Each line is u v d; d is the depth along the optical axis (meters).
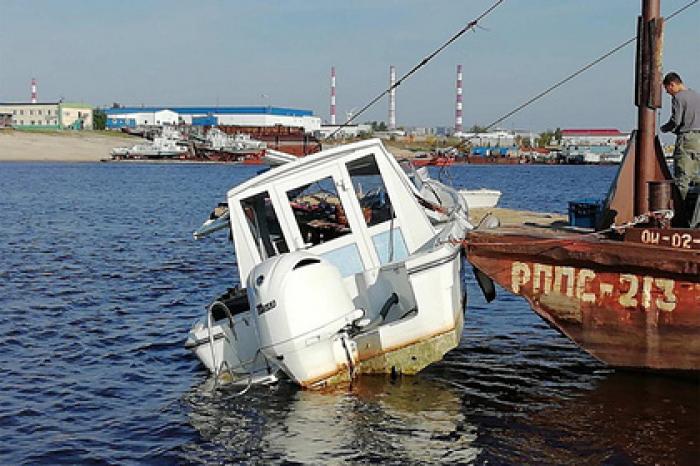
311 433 9.66
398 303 11.11
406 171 16.58
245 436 9.69
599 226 11.51
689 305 9.98
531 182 76.75
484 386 11.17
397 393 10.82
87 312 16.89
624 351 10.50
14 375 12.39
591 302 10.53
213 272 22.19
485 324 14.91
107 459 9.16
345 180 11.89
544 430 9.53
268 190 11.98
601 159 134.75
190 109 169.62
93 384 11.95
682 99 11.13
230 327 11.48
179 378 12.23
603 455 8.75
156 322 16.05
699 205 10.66
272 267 10.59
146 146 135.38
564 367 12.05
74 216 40.19
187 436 9.78
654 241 10.14
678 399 10.30
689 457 8.61
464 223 13.64
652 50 10.84
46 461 9.13
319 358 10.61
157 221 37.75
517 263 10.88
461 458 8.85
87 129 167.62
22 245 27.97
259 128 132.50
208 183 74.88
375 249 11.84
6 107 167.50
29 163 127.69
